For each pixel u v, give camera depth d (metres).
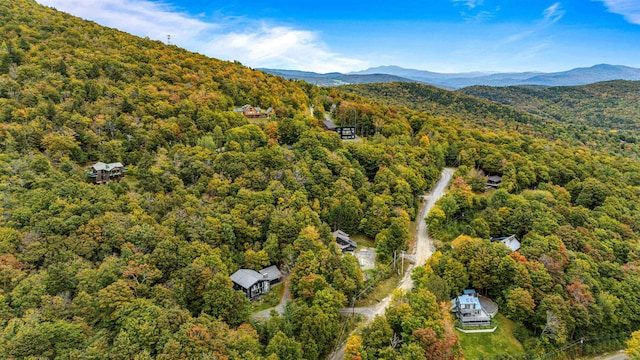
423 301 79.56
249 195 103.06
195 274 75.06
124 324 61.38
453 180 152.25
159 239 81.25
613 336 91.38
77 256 72.94
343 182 122.00
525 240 107.06
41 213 79.06
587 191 136.75
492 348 84.88
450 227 121.31
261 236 97.88
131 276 72.44
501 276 95.31
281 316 79.44
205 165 111.81
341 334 80.19
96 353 55.72
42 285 64.31
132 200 92.62
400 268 103.44
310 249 92.00
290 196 108.00
